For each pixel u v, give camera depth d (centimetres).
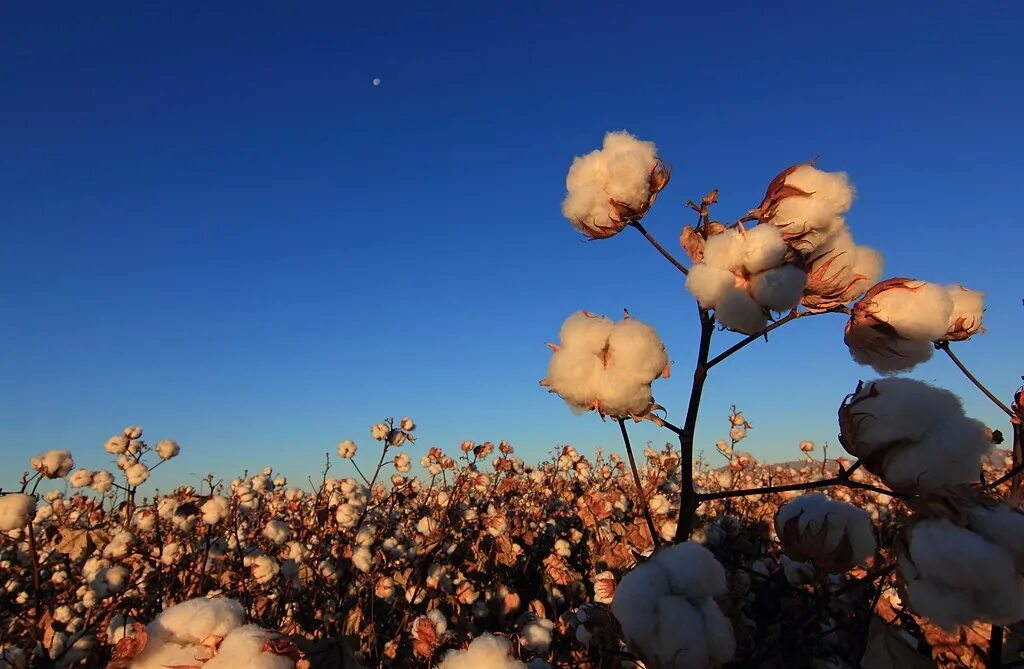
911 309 175
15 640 404
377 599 470
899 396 150
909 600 139
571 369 173
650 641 138
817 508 173
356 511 517
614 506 581
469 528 626
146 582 450
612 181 195
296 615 443
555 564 501
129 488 516
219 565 479
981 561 128
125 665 128
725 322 163
